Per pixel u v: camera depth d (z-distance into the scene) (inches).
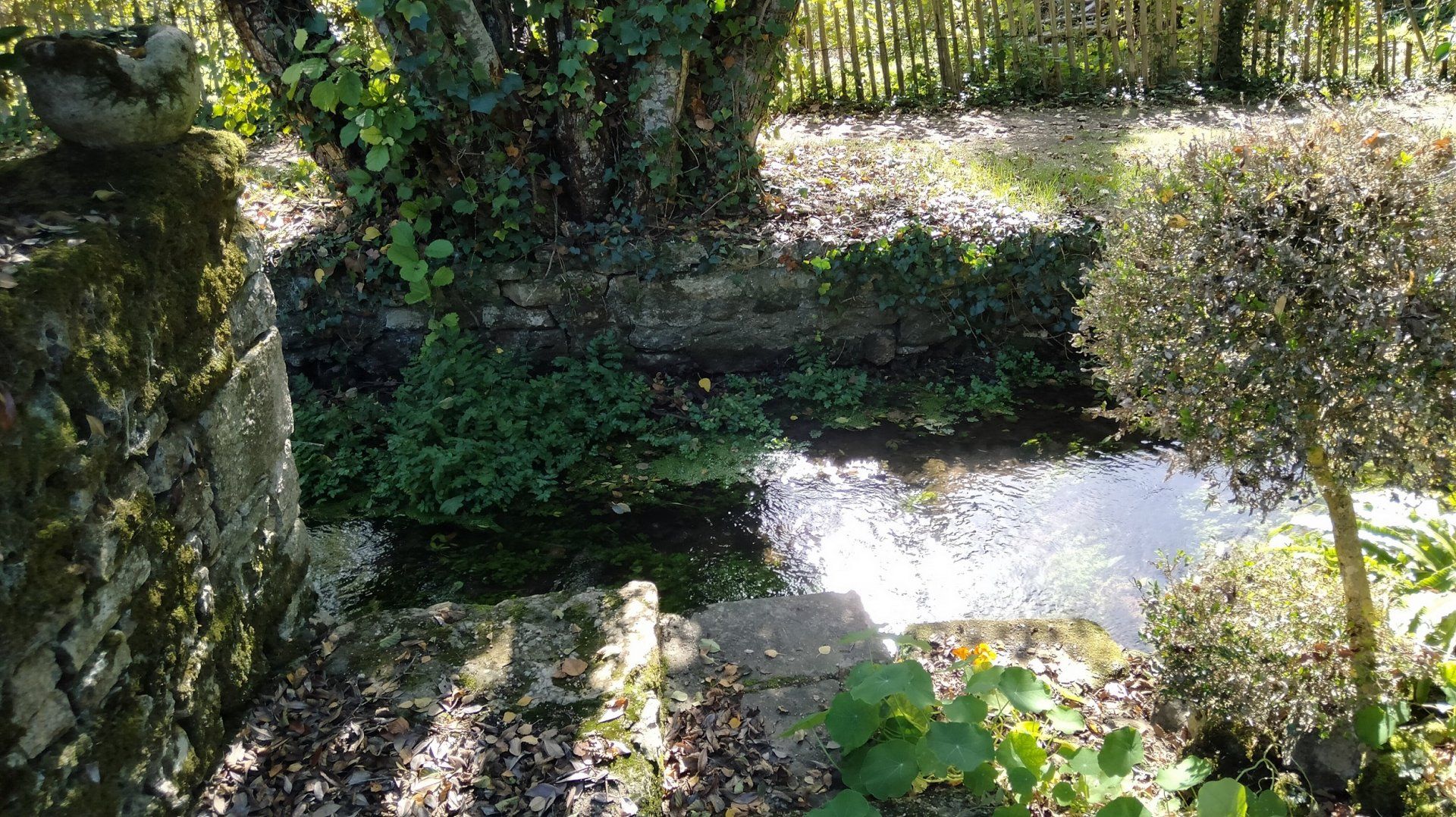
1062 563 169.6
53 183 92.6
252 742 108.5
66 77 92.4
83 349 81.0
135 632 89.6
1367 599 113.5
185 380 98.3
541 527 183.2
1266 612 119.6
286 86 211.2
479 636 127.5
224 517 107.3
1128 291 113.0
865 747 112.7
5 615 73.3
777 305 225.8
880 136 329.1
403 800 101.4
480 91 205.2
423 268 192.5
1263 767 116.9
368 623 130.3
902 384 229.8
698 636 136.2
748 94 231.1
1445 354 94.2
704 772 112.7
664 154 223.3
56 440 76.9
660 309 223.9
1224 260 101.5
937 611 159.2
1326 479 106.6
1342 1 373.7
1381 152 97.3
